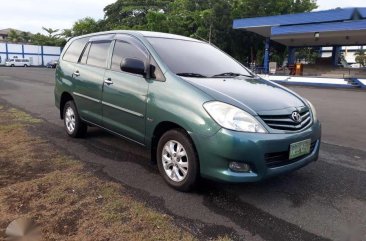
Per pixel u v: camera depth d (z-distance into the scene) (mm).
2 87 14531
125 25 50562
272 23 26797
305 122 3951
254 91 4016
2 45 55781
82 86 5398
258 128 3434
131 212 3355
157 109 3961
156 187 3994
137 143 4477
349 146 6273
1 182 3932
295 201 3789
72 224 3092
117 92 4602
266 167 3459
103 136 6113
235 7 37031
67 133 6125
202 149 3510
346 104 12531
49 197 3586
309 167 4926
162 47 4520
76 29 55938
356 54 44156
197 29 39094
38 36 68312
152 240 2896
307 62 40938
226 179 3398
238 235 3070
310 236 3113
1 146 5328
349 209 3645
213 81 4078
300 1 38500
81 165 4621
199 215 3385
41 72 28969
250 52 38750
